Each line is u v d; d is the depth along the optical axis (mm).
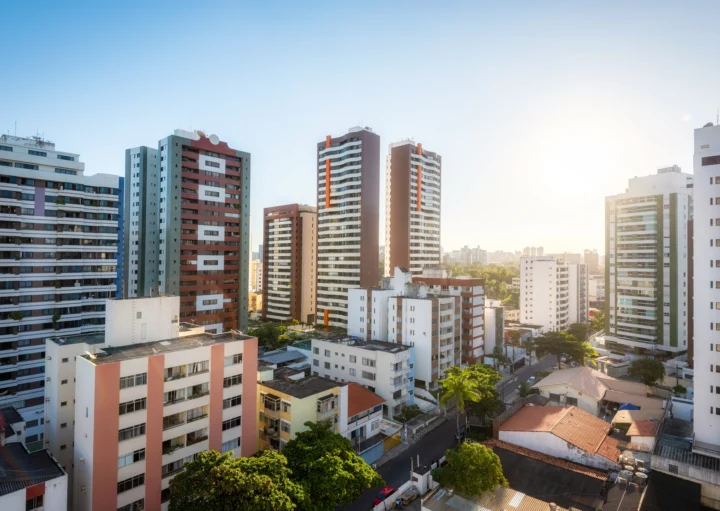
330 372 78125
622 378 94125
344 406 55219
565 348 91188
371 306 88875
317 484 37188
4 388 67500
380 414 63406
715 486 44688
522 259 138875
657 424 58812
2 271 67750
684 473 46688
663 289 102625
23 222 70188
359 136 130750
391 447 60219
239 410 47406
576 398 71188
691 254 93500
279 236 152125
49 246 72875
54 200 73500
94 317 77875
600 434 55781
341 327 132375
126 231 103625
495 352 101438
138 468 39156
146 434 39688
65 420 47250
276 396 52781
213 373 44969
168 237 95188
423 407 73188
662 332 102875
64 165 76312
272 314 153750
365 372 72438
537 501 40875
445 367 84000
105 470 37094
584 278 157250
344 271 132125
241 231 107688
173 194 95562
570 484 45562
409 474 52812
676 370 88750
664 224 102500
